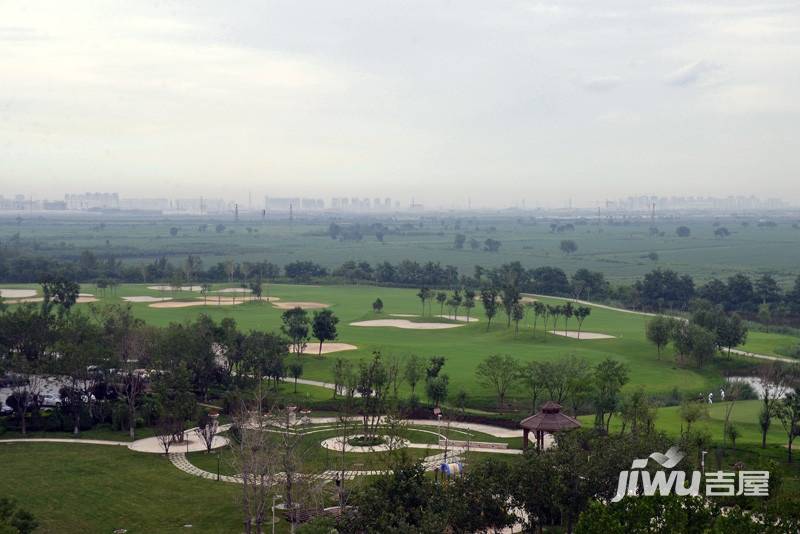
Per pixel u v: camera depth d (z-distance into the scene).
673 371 148.38
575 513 63.75
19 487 84.00
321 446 96.75
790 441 92.38
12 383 116.38
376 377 112.25
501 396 120.12
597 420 102.38
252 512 75.69
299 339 154.75
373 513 60.81
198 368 126.06
